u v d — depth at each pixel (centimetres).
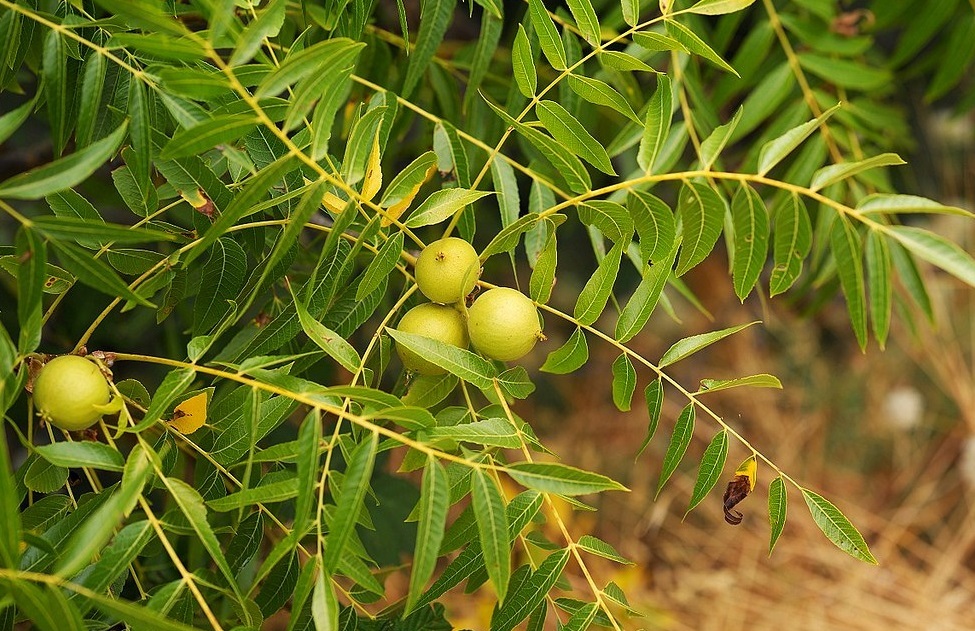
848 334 215
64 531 80
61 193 83
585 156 84
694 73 104
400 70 103
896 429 204
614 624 81
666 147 99
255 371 77
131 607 72
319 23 96
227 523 96
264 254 89
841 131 108
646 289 83
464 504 175
